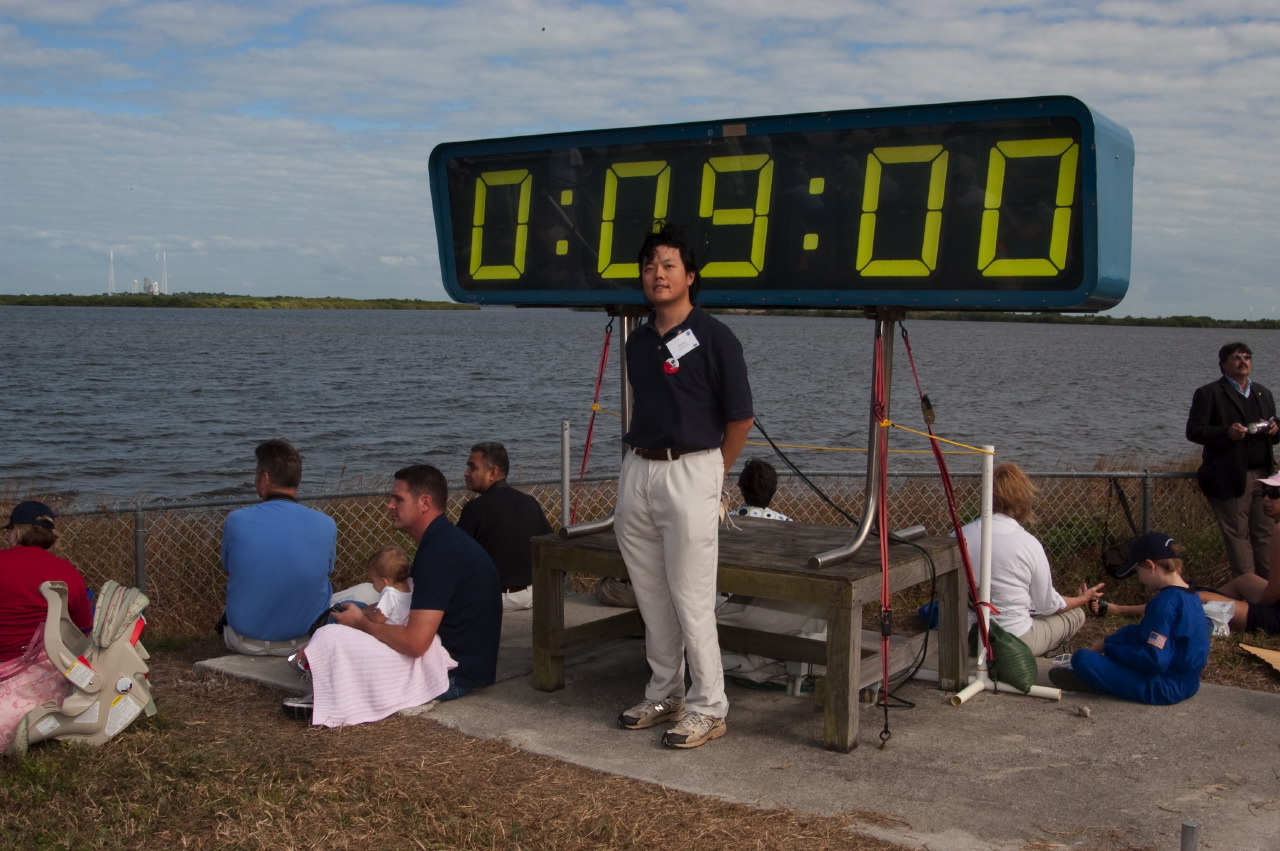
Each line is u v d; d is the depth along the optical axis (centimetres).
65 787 423
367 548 864
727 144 516
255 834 380
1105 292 448
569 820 393
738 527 590
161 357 5919
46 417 2836
